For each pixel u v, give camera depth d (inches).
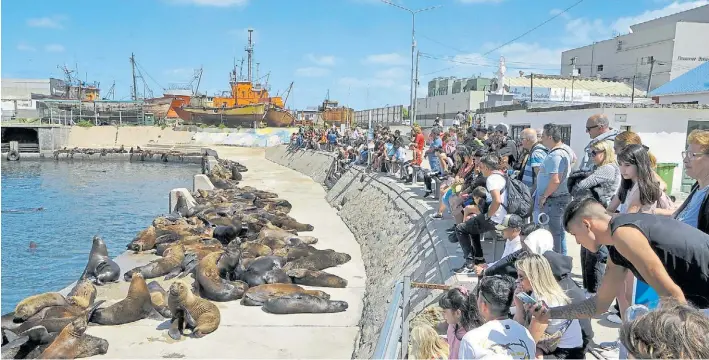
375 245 621.3
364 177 928.9
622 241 128.4
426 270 399.2
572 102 1125.7
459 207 383.6
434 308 284.8
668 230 126.0
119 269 527.8
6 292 554.6
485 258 354.0
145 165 2041.1
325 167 1403.8
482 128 581.9
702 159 175.2
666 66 1608.0
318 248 664.4
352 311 450.9
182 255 573.6
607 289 142.9
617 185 253.3
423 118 2357.3
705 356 84.9
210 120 2851.9
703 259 121.4
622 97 1346.0
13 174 1726.1
